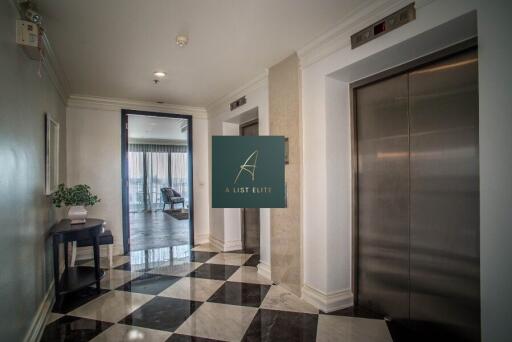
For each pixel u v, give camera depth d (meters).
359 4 2.07
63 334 2.24
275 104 3.21
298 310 2.60
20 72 1.90
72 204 3.20
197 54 2.91
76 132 4.30
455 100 1.91
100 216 4.43
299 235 2.86
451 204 1.94
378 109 2.47
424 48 1.97
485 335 1.44
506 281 1.37
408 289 2.23
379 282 2.48
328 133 2.58
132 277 3.47
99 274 3.04
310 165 2.76
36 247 2.29
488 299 1.43
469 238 1.85
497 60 1.40
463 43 1.84
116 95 4.36
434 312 2.06
